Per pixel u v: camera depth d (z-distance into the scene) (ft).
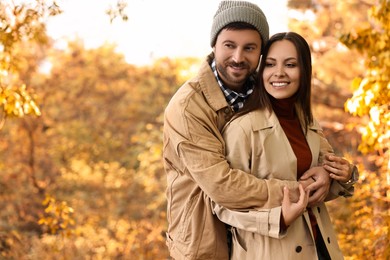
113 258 36.94
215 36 11.35
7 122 48.57
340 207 23.36
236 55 11.02
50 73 58.80
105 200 47.50
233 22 11.05
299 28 39.78
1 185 43.45
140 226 40.86
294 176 10.93
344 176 11.00
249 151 10.82
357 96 18.56
